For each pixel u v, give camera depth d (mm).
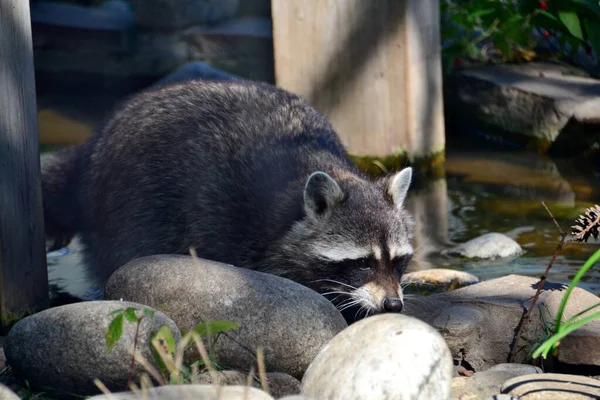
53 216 9812
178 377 5395
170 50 16500
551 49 15852
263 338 6168
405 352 4922
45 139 13453
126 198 8656
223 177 8328
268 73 16406
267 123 8789
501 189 11859
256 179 8312
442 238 10156
